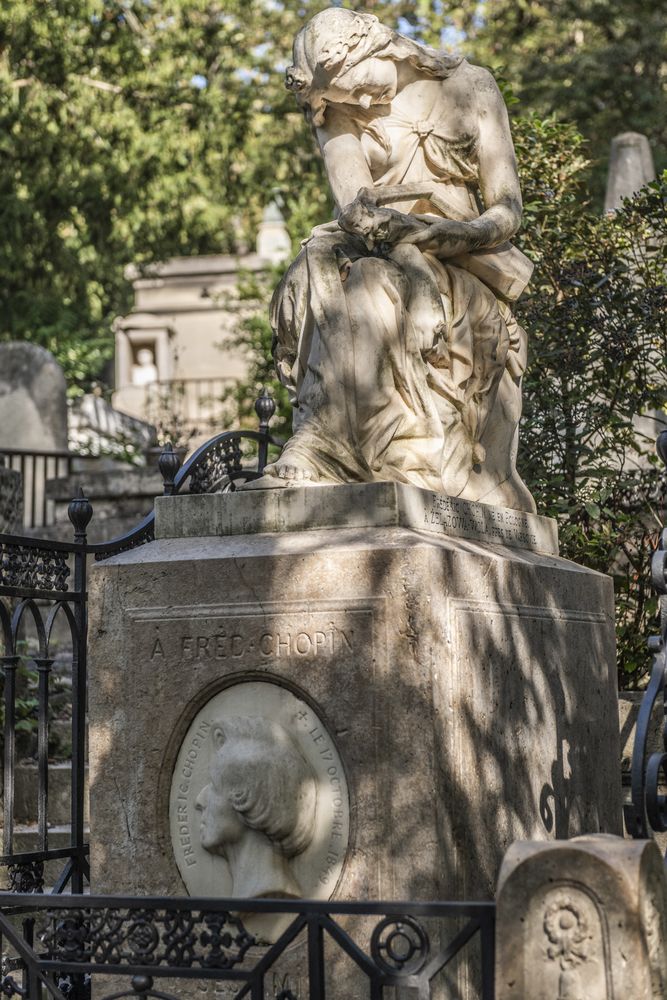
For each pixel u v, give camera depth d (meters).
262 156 19.88
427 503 4.60
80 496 5.92
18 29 15.05
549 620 5.05
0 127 15.67
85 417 19.92
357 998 4.16
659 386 7.95
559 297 8.03
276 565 4.41
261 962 3.69
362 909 3.60
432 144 5.36
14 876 5.42
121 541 6.04
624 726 6.42
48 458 15.85
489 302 5.21
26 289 17.69
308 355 4.98
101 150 16.66
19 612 5.52
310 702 4.33
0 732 7.80
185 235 19.23
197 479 6.87
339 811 4.28
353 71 5.25
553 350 7.73
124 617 4.58
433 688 4.21
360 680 4.27
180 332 29.03
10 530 10.50
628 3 19.91
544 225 8.03
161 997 3.79
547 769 4.91
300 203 19.34
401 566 4.25
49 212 16.81
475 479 5.23
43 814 5.59
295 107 18.70
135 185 17.05
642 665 7.32
